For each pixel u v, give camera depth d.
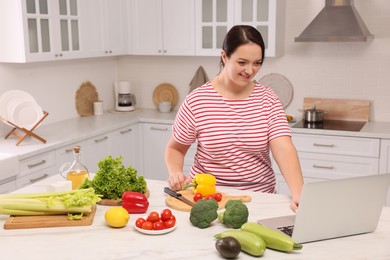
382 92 4.44
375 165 3.98
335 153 4.08
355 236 1.76
